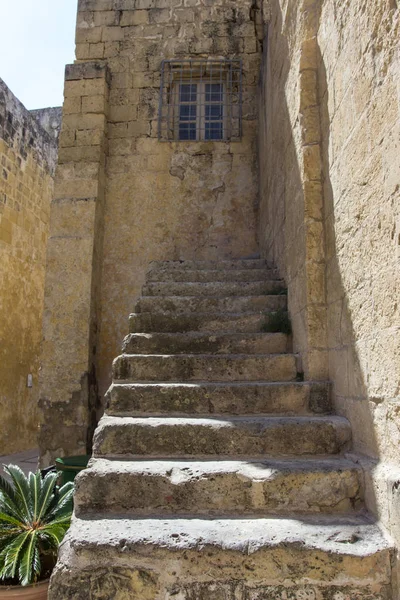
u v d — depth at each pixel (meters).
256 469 2.38
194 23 6.56
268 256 5.29
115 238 6.15
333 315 2.94
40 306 10.90
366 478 2.25
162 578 1.94
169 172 6.28
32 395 10.30
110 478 2.35
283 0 4.11
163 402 3.03
